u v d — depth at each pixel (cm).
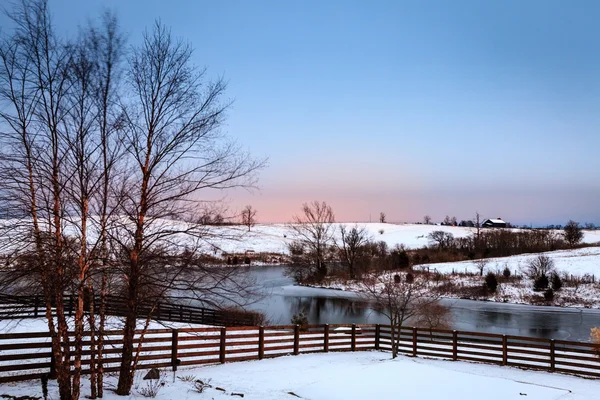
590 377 1658
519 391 1310
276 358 1783
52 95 1030
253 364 1639
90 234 1115
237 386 1308
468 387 1333
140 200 1116
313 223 6669
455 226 14912
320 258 6450
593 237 10300
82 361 1233
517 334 3030
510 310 4103
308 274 6506
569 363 1714
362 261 6291
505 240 8100
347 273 6406
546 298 4466
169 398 1142
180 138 1165
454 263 6469
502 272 5597
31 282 1049
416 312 3031
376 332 2164
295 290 5509
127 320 1135
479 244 8269
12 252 985
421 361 1880
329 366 1641
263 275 6688
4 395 1041
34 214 990
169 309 2569
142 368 1401
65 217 1032
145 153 1139
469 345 1912
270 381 1385
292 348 1880
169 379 1341
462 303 4466
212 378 1390
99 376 1098
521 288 4869
